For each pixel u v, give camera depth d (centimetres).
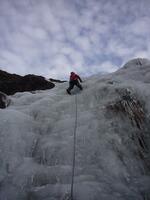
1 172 619
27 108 955
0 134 723
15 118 805
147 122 782
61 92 1125
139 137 733
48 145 697
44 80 1502
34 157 690
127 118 781
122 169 621
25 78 1494
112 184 555
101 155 653
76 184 536
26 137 754
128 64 1187
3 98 1090
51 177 579
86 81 1198
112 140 703
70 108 905
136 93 863
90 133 719
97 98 907
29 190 552
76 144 688
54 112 894
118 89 877
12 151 684
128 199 510
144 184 576
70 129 752
